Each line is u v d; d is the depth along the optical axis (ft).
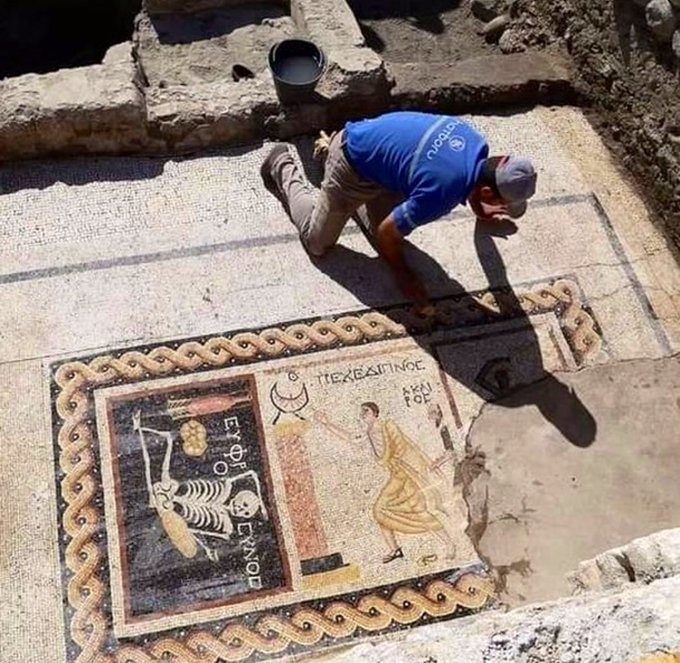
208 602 11.44
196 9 18.34
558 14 17.25
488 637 7.88
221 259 14.39
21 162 15.21
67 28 21.68
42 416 12.69
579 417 13.17
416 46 18.95
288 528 12.00
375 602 11.53
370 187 13.04
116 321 13.62
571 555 12.01
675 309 14.38
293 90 15.37
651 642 7.68
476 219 15.15
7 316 13.55
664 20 14.20
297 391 13.12
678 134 14.61
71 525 11.87
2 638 11.04
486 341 13.83
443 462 12.66
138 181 15.20
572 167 16.07
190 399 12.94
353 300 14.08
